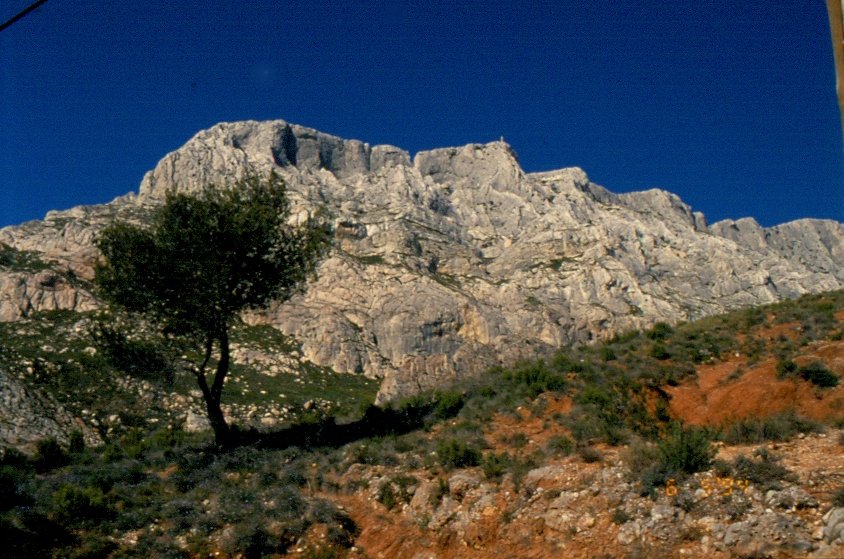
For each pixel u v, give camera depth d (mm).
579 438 18719
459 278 113188
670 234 167750
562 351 30734
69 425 40344
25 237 98062
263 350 81000
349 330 90562
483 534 15211
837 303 26391
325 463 21344
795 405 17734
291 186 133750
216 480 20938
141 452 25406
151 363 27797
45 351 59375
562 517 14336
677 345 24984
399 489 18266
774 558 10742
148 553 16344
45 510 17484
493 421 22344
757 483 12938
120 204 119062
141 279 26312
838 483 12250
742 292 140500
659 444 15469
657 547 12312
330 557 16297
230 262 26266
